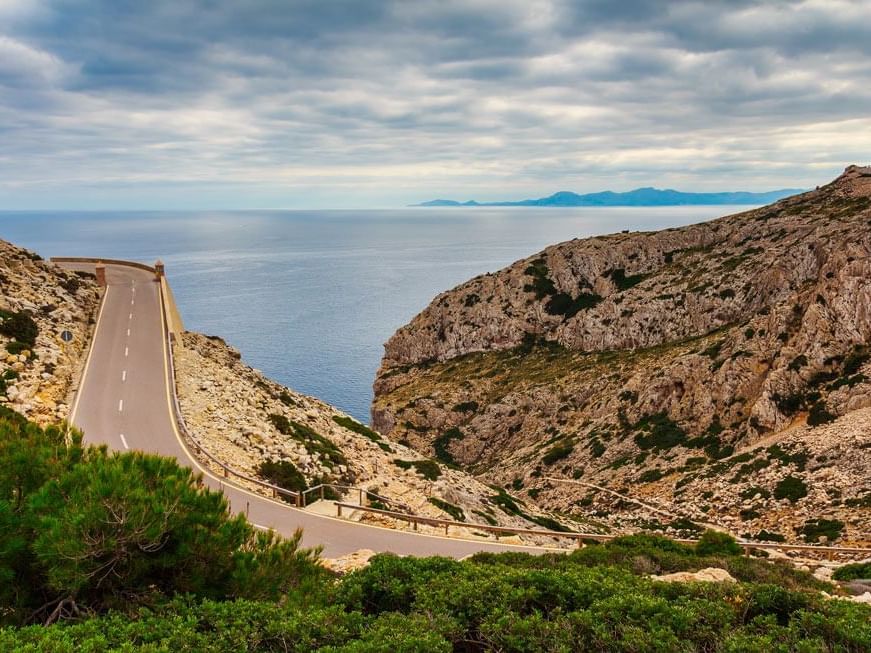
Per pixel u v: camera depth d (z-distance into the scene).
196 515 10.39
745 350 67.50
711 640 9.87
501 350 114.94
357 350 161.38
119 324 53.16
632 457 65.81
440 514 33.94
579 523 49.16
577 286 118.50
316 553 11.99
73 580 8.97
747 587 11.95
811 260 80.19
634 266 116.38
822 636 9.66
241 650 8.70
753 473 50.47
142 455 11.36
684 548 21.84
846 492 42.06
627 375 84.44
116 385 38.97
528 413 91.56
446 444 94.44
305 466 34.38
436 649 9.03
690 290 95.12
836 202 101.12
